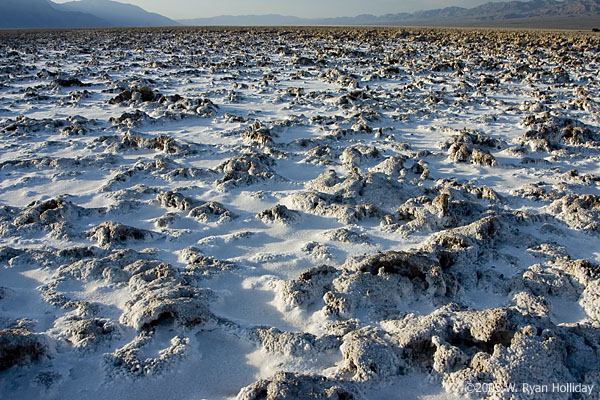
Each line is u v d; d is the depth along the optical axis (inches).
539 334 162.2
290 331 191.8
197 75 1037.2
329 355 172.4
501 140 489.4
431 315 181.8
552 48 1615.4
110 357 166.7
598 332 174.4
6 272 238.5
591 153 459.5
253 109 687.7
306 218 301.0
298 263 243.9
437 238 257.6
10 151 474.6
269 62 1232.2
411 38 2178.9
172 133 551.5
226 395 156.3
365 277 209.5
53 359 166.6
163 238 274.7
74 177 393.1
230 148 474.6
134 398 153.7
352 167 403.9
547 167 424.8
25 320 191.0
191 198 328.8
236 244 269.3
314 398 138.4
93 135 539.8
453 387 149.4
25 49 1646.2
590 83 899.4
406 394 152.5
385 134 537.0
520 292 207.3
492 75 1029.8
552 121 543.8
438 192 335.6
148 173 398.3
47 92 814.5
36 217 296.4
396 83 933.8
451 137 490.0
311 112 662.5
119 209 314.5
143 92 741.3
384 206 314.3
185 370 165.8
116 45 1860.2
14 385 152.6
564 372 149.7
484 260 242.7
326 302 202.2
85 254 251.1
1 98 740.0
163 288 207.6
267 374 165.3
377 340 168.7
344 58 1391.5
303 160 432.8
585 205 309.4
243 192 350.9
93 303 206.2
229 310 207.3
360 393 149.0
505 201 329.1
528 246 259.9
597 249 261.6
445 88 847.1
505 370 146.9
